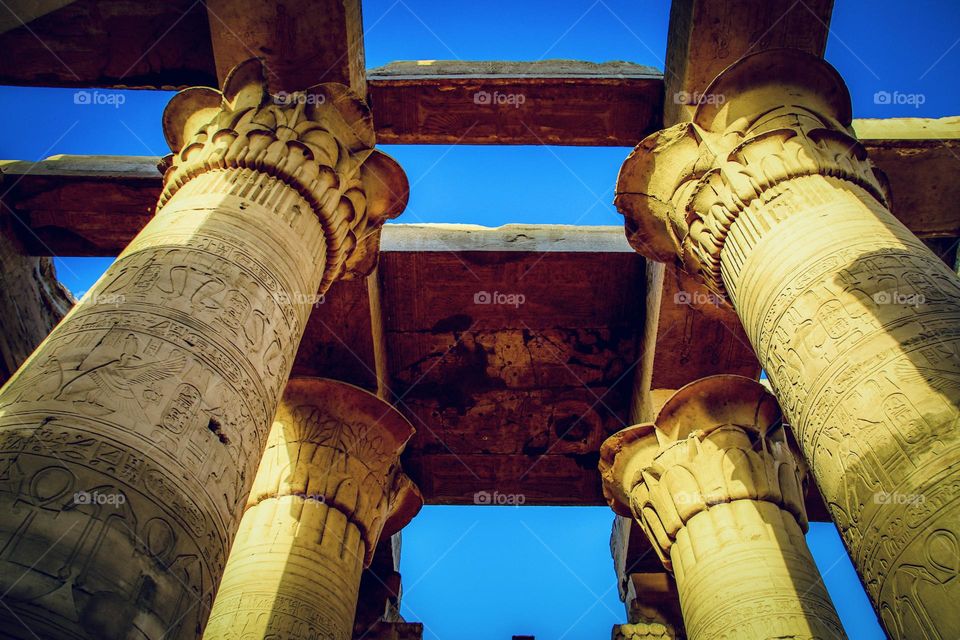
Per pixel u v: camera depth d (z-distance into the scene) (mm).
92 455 3725
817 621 7066
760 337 5844
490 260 10578
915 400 4434
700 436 8742
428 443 11945
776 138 6816
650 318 10391
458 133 10094
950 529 3889
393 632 12016
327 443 8992
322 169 7031
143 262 5238
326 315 10086
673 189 7570
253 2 7949
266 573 7758
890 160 9680
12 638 2863
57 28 8742
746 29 8023
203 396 4465
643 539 12062
